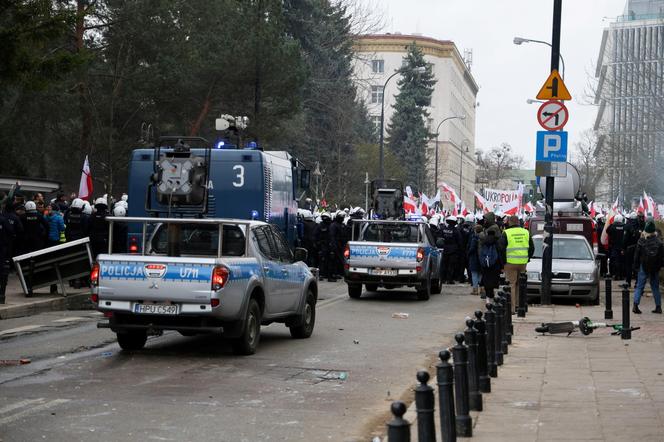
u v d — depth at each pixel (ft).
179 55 208.23
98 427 43.78
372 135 452.76
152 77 202.49
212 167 100.83
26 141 214.90
